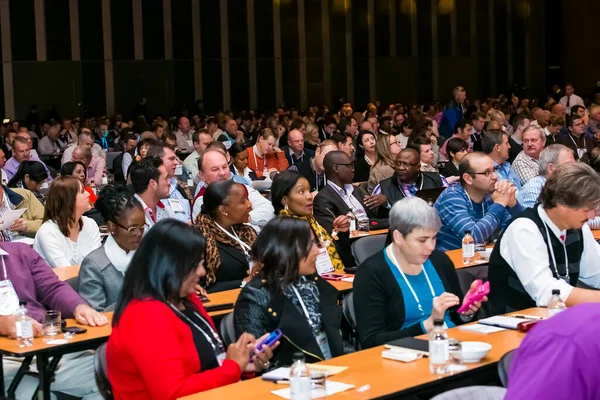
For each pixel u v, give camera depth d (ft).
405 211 15.84
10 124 75.31
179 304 13.84
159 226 13.26
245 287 15.87
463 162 24.47
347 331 19.57
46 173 34.65
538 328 7.84
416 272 16.51
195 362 13.41
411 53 106.73
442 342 13.10
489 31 110.42
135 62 92.43
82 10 89.66
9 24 86.28
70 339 16.39
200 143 43.24
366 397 11.98
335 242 26.43
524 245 16.90
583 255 17.33
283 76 100.22
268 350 14.47
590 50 108.17
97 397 17.70
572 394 7.31
